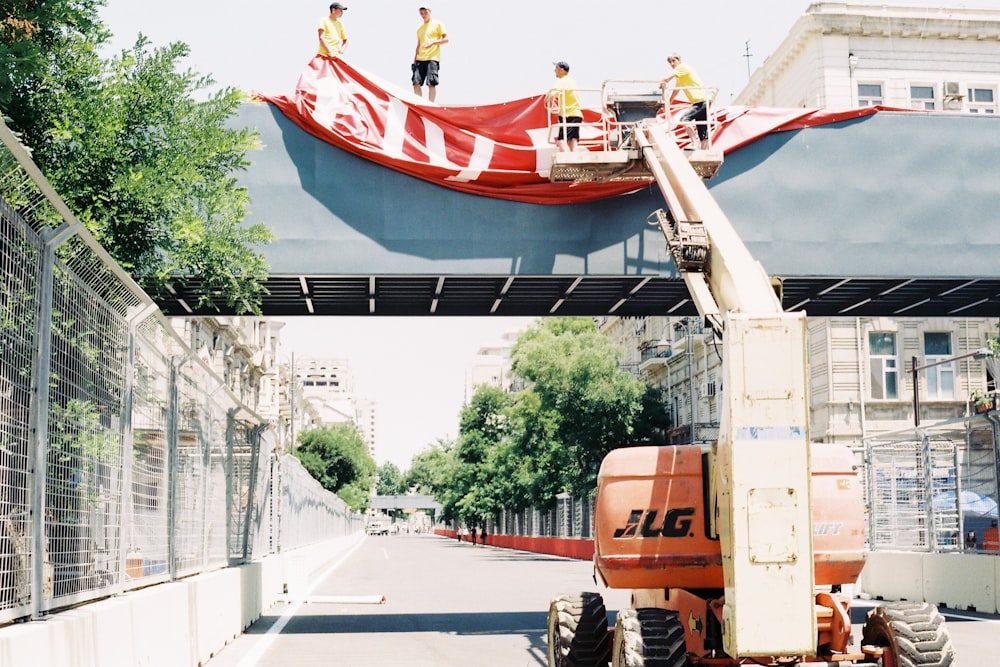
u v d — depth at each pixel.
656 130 13.72
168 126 12.41
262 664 12.69
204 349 59.22
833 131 17.41
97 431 8.41
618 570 8.88
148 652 9.24
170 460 11.69
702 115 16.53
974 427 20.55
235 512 17.66
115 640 7.96
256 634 16.41
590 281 17.67
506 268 16.48
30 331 6.74
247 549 19.22
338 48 16.52
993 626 16.91
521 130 16.58
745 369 7.23
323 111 16.27
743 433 7.16
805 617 7.01
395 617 19.58
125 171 11.78
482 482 95.12
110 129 11.47
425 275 16.42
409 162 16.28
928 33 43.47
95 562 8.38
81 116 11.52
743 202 17.09
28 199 6.62
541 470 53.78
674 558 8.84
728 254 9.09
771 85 47.53
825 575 9.13
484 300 19.22
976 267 17.52
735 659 7.24
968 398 40.12
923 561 21.69
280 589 23.75
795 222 17.17
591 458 50.88
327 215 16.33
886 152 17.50
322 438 109.88
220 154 13.28
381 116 16.44
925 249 17.44
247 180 16.27
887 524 23.66
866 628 8.44
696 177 11.39
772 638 6.99
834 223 17.27
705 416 54.19
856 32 43.41
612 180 15.87
